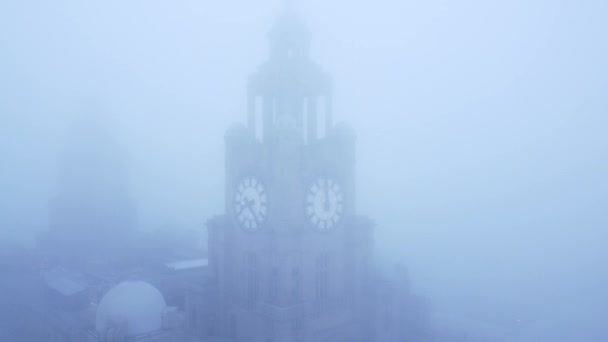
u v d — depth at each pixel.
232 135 46.50
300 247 41.28
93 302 61.12
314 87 46.72
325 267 44.47
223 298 47.38
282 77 45.03
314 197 43.31
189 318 50.12
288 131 40.59
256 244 43.69
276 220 40.84
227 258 47.53
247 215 45.00
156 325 50.22
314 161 43.19
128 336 47.75
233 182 46.72
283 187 40.56
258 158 43.47
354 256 46.53
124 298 50.12
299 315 40.47
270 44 47.41
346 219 46.62
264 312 41.09
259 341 42.44
